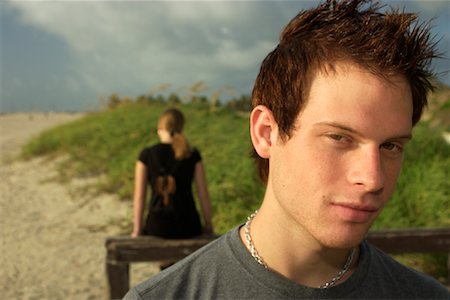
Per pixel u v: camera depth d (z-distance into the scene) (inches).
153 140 412.5
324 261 31.8
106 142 443.2
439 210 205.6
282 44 31.7
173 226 142.4
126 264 142.7
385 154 28.5
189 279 32.4
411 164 249.4
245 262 31.9
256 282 31.4
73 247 236.4
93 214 294.7
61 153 474.0
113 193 331.3
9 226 271.3
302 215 28.6
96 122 534.0
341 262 32.8
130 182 330.3
